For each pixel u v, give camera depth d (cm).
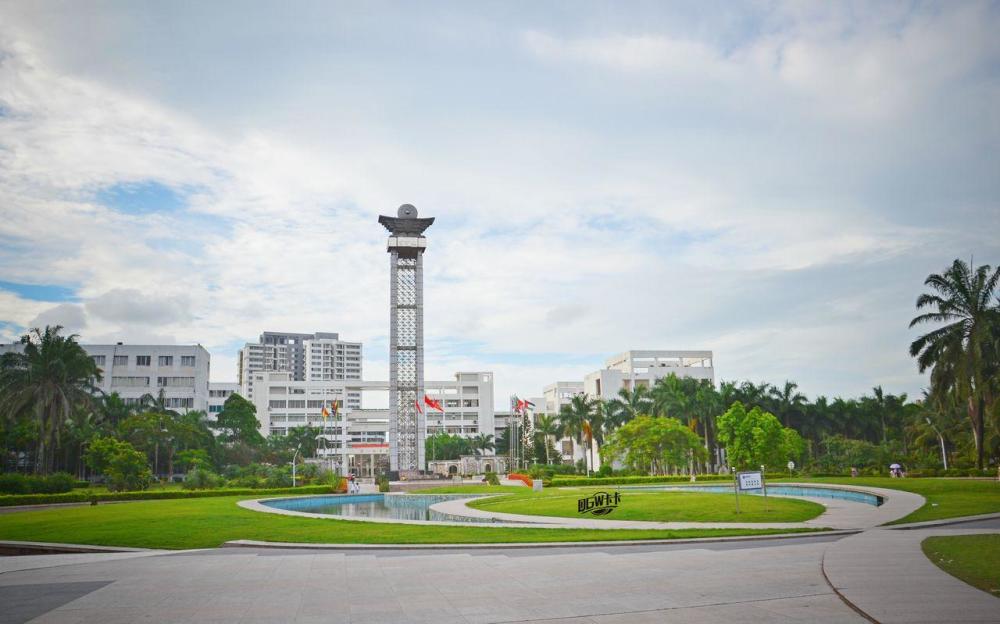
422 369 11412
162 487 9581
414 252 11681
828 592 1476
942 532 2547
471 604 1438
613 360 17262
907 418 12225
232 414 14112
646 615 1302
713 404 10938
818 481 6981
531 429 16575
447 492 7975
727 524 3284
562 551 2373
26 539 3138
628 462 9288
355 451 16788
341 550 2570
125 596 1592
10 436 9488
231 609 1428
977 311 6525
